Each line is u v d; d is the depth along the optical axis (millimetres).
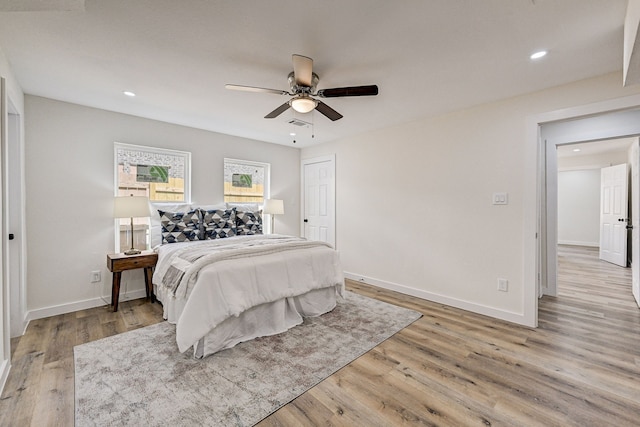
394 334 2498
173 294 2463
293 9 1567
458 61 2121
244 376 1864
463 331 2564
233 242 3109
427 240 3471
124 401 1611
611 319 2832
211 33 1803
